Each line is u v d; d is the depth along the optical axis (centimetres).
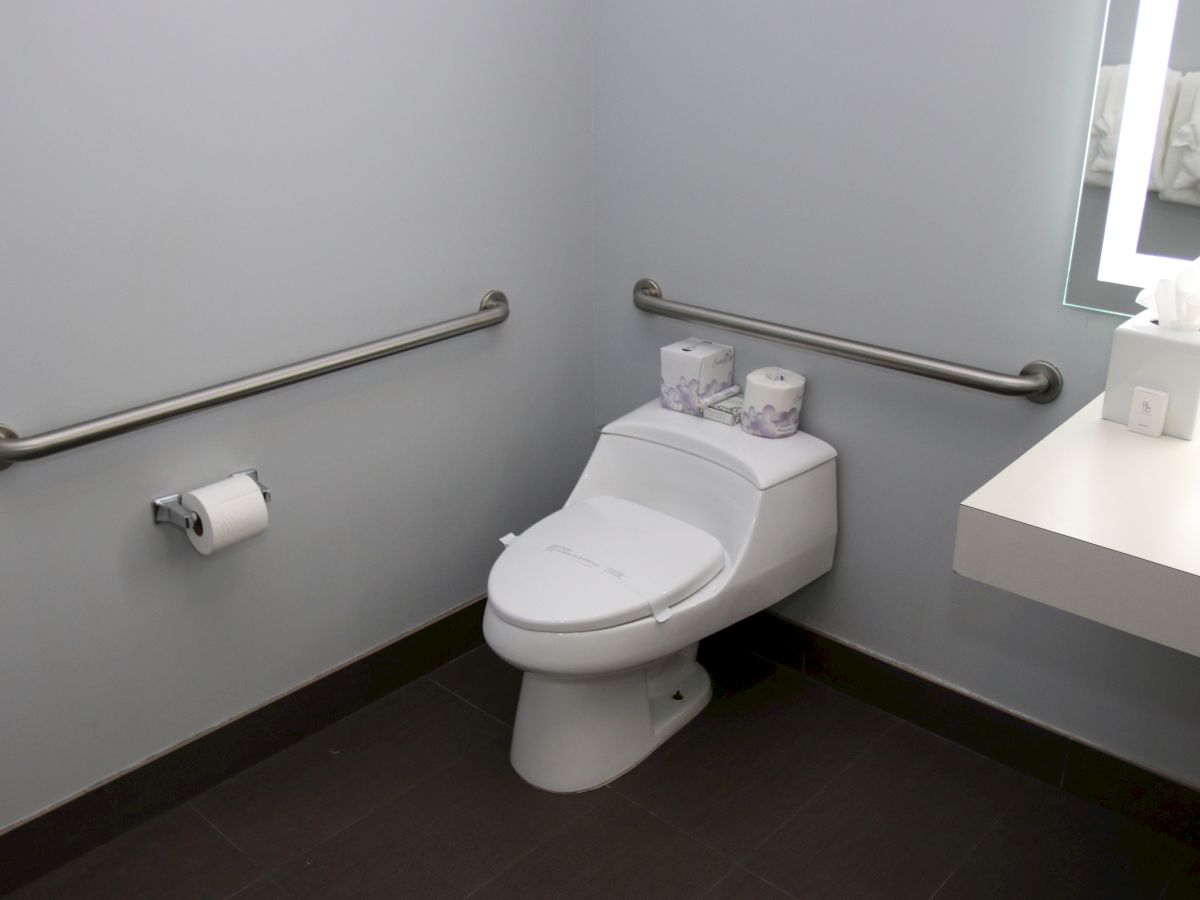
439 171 204
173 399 174
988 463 192
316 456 202
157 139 165
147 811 196
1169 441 148
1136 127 157
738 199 209
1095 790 196
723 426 214
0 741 175
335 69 183
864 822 193
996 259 180
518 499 244
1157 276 162
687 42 206
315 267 191
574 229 233
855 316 201
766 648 239
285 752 213
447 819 195
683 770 205
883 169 188
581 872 183
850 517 216
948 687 212
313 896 180
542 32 212
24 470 164
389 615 226
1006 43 168
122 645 185
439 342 215
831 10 185
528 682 200
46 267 159
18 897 180
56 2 150
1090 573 123
